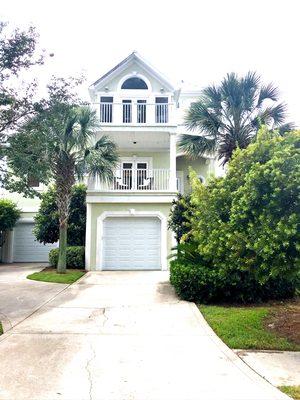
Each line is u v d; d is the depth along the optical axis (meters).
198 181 7.97
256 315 7.88
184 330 6.95
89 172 15.01
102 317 7.89
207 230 7.59
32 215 20.89
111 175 15.40
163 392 4.25
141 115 18.67
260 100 13.34
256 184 6.00
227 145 13.08
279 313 8.24
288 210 5.73
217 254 7.13
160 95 18.94
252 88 13.13
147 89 19.00
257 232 6.03
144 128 16.95
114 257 16.33
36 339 6.27
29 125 9.52
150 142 18.80
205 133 13.70
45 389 4.30
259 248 5.89
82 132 13.98
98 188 17.16
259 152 6.66
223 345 6.08
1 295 10.33
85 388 4.34
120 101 18.62
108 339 6.33
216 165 20.19
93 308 8.75
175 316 8.01
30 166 9.41
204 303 9.45
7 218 19.08
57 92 9.91
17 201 20.91
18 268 17.36
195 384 4.48
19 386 4.38
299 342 6.24
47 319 7.69
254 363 5.29
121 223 16.56
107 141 15.37
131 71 19.02
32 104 9.48
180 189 20.05
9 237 20.70
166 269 16.00
